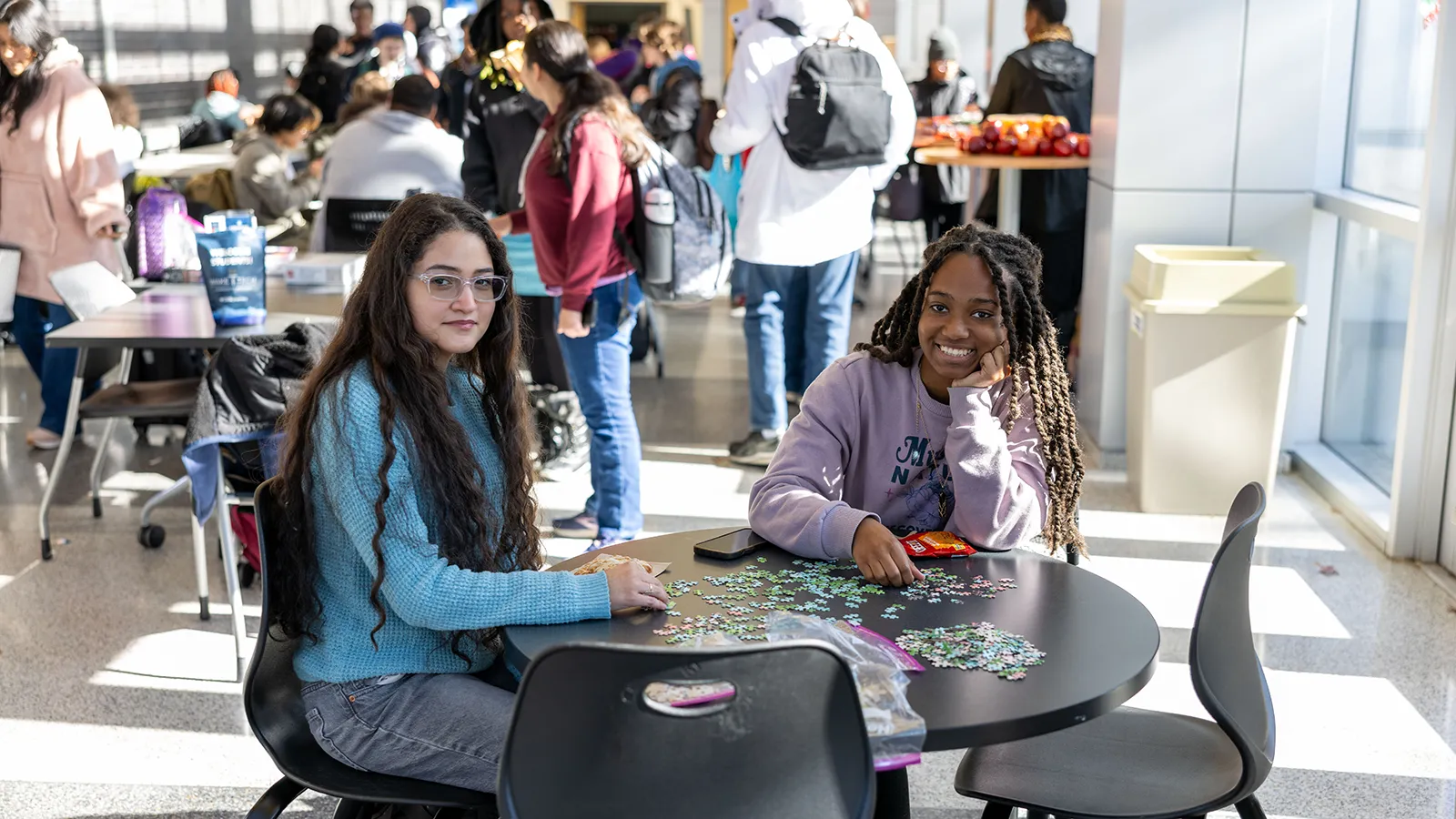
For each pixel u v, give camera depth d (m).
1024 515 2.45
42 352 5.74
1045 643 2.00
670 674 1.60
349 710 2.17
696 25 14.87
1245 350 4.82
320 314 4.25
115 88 6.52
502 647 2.36
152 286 4.87
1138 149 5.40
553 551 4.58
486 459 2.36
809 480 2.54
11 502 5.13
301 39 17.39
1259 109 5.34
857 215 5.34
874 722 1.72
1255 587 4.30
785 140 5.15
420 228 2.19
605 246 4.12
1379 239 5.02
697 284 4.29
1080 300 6.60
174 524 4.93
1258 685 2.19
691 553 2.41
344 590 2.19
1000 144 6.32
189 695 3.59
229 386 3.43
